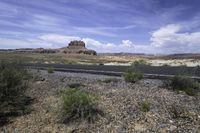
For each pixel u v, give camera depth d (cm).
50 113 975
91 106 919
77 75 2675
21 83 1212
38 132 814
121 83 1712
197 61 6525
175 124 790
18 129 851
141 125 796
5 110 1032
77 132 791
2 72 1138
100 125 821
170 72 2278
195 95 1236
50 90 1443
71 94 1016
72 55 17612
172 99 1094
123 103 1030
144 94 1203
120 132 756
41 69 3975
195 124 786
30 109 1057
